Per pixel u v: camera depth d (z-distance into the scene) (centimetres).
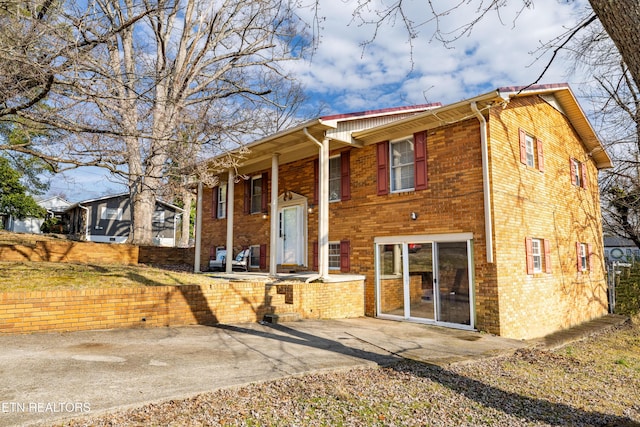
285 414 421
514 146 1072
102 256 1564
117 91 830
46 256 1405
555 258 1210
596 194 1603
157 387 461
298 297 1036
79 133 736
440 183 1055
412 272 1098
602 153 1577
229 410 418
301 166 1457
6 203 2775
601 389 636
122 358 575
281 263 1498
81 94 732
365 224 1222
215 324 898
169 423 377
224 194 1844
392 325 1017
